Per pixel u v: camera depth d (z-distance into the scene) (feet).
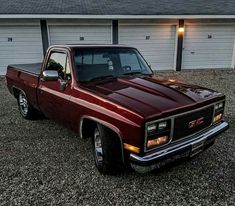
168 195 9.04
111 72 12.21
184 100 9.27
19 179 10.09
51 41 38.63
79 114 10.59
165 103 8.82
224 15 38.99
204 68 43.65
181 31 40.70
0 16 34.60
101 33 39.40
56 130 15.34
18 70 16.88
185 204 8.57
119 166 9.74
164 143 8.55
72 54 11.68
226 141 13.42
